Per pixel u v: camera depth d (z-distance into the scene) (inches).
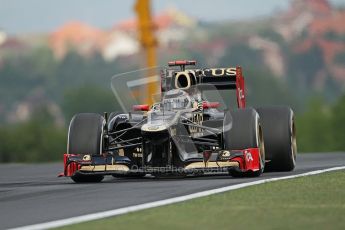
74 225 1186.6
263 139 1964.8
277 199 1386.6
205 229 1144.8
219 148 1909.4
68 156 1813.5
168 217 1234.6
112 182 1819.6
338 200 1362.0
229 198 1406.3
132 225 1176.8
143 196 1486.2
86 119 1841.8
